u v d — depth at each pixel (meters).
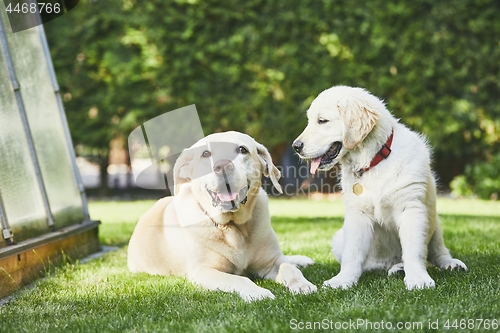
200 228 5.79
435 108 15.15
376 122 5.45
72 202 7.68
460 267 5.75
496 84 15.41
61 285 5.75
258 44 14.84
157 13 14.90
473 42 14.96
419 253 5.27
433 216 5.88
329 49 14.71
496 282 4.96
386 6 14.55
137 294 5.21
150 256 6.43
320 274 5.89
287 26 14.74
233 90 15.17
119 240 9.13
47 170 7.03
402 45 14.66
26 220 6.28
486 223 9.45
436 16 14.74
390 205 5.51
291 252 7.30
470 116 15.06
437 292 4.67
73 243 7.34
